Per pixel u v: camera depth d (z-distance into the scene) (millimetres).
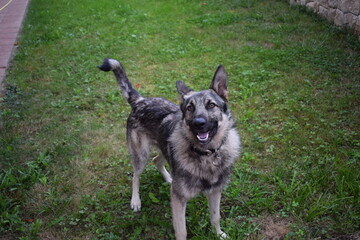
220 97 1287
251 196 1491
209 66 2721
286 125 1935
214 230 1317
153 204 1529
